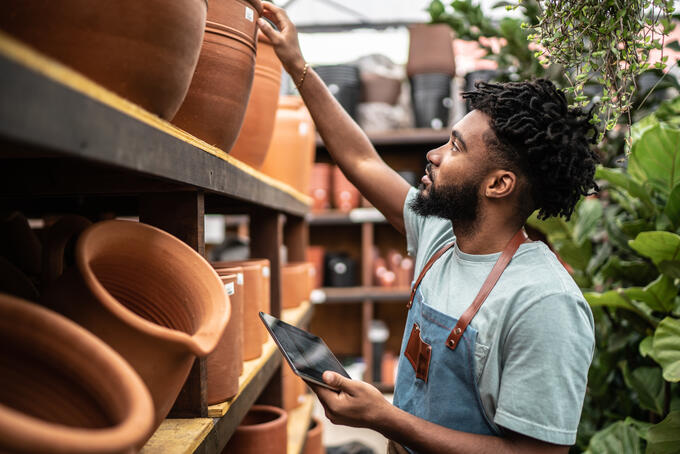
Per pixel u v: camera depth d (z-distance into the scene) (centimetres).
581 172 99
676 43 145
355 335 402
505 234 102
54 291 61
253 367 118
